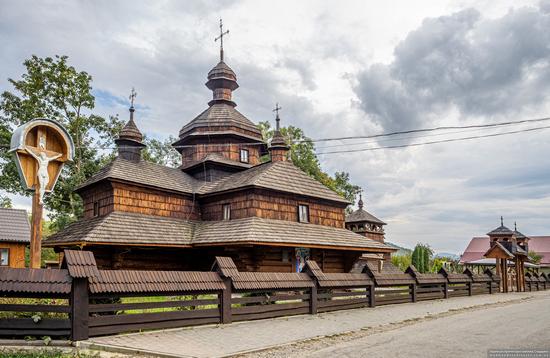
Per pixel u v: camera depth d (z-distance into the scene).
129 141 22.97
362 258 35.53
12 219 24.17
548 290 32.41
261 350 8.55
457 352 8.13
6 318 8.74
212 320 11.24
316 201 22.89
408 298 18.48
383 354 8.02
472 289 23.69
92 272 9.08
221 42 28.45
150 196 21.09
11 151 11.80
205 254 21.41
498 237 31.38
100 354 8.01
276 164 22.31
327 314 13.85
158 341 8.97
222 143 25.64
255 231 18.31
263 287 12.33
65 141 12.48
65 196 31.64
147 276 10.15
